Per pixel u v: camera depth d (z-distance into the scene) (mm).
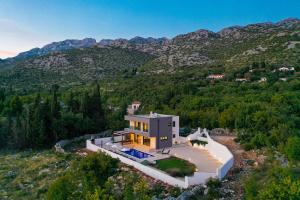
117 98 104875
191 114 75500
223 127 70250
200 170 42062
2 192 41688
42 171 47750
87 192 30125
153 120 55562
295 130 52688
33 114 65438
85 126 70000
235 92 96688
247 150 51094
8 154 59594
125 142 60562
